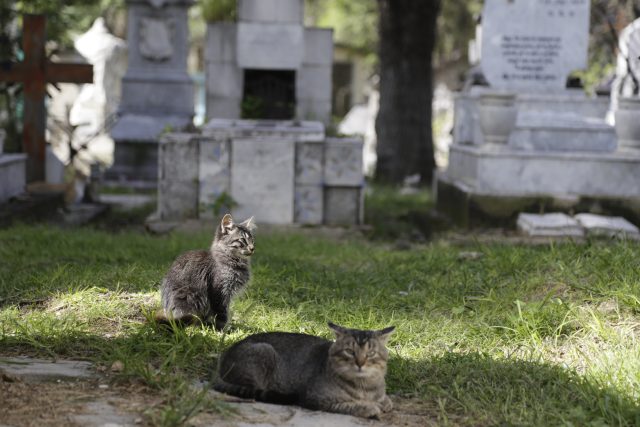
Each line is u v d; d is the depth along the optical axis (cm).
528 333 714
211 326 709
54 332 668
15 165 1520
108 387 552
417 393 590
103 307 752
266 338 581
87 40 2944
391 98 2383
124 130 2072
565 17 1482
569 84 1606
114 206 1731
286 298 841
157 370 599
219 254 712
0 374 548
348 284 915
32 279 857
